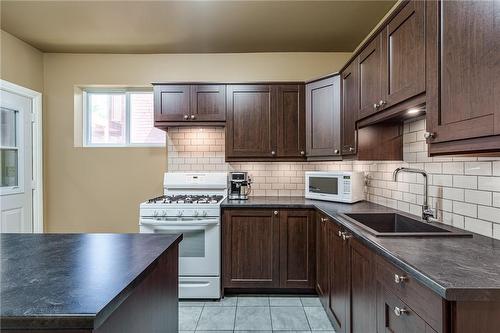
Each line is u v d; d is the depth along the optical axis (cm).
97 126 333
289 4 223
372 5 224
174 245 135
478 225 137
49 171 316
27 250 117
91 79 316
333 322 197
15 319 64
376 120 180
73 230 317
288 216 254
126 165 318
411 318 96
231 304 243
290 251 254
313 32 267
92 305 69
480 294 75
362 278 142
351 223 166
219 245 250
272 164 316
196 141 317
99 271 93
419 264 95
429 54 121
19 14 238
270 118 284
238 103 284
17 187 286
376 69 176
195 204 250
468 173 143
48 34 273
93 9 230
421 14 128
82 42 289
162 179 317
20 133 289
